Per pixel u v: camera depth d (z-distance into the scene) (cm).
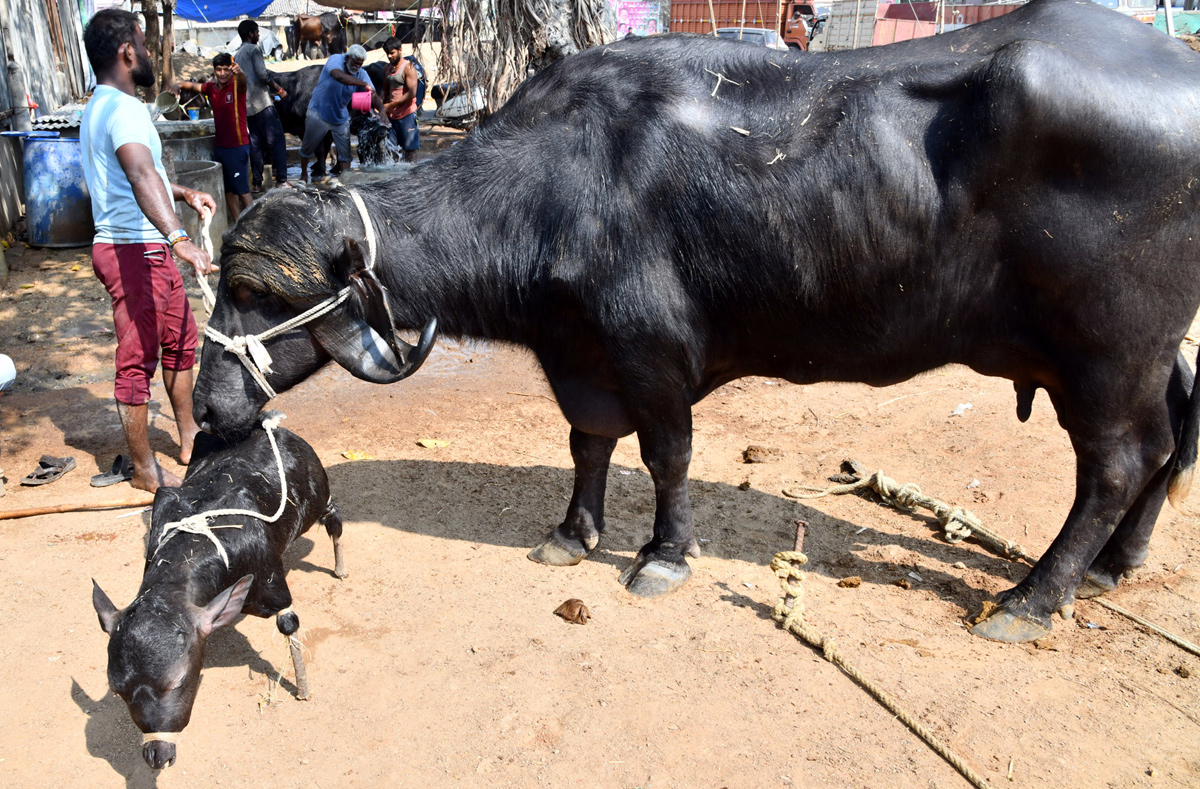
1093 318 373
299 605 438
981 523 511
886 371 424
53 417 645
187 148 1171
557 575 469
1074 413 398
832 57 407
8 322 823
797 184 385
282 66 2711
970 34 403
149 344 521
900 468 583
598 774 336
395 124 1373
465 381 729
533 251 412
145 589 335
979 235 380
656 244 396
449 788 329
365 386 713
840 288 396
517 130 419
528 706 370
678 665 396
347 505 534
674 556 458
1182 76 366
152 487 539
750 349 433
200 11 2542
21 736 354
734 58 409
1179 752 347
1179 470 399
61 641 407
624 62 412
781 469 586
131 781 332
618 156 395
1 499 530
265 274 391
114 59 499
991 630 418
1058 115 352
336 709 369
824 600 446
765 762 341
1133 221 360
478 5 684
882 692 373
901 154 378
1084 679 389
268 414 444
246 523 374
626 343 405
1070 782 331
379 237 413
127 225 504
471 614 432
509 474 577
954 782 331
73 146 1030
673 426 428
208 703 371
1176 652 408
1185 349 751
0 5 1147
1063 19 394
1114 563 447
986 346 411
